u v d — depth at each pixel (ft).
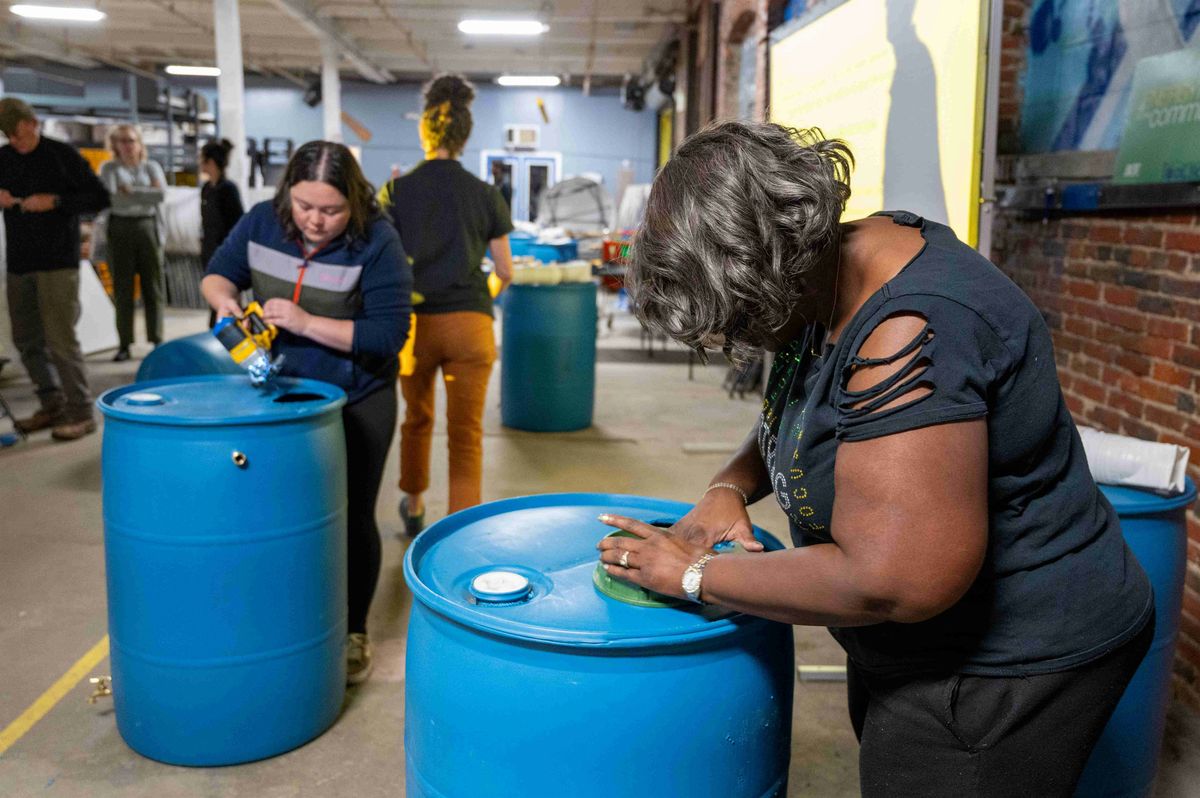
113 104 44.57
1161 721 5.50
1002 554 3.23
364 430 7.60
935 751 3.44
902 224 3.30
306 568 6.70
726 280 2.83
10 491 12.85
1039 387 3.06
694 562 3.42
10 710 7.49
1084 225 9.14
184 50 51.13
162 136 49.03
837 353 3.03
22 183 14.60
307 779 6.64
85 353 23.32
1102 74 8.84
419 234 10.01
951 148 6.61
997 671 3.30
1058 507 3.27
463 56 52.75
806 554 3.03
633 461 15.26
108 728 7.25
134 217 22.29
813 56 10.12
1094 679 3.36
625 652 3.45
